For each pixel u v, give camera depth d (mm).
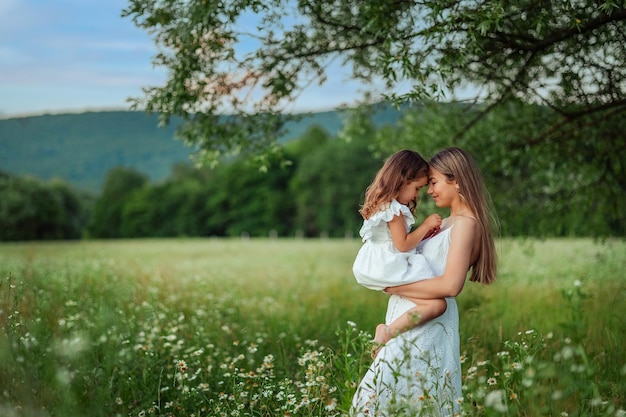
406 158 3416
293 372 4699
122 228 85562
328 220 68125
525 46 5527
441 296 3221
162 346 5062
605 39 5410
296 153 77500
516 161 8125
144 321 6035
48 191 83438
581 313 4207
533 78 6363
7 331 3744
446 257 3367
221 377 4293
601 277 9812
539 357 4090
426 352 2980
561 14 4742
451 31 4578
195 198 81938
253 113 6316
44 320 4895
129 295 7629
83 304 6762
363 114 7938
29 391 3170
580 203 8508
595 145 7422
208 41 5293
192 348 4750
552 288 9336
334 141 70750
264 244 32812
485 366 4453
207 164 6551
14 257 15781
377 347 3066
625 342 4711
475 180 3422
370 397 3000
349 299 8930
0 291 4066
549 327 5785
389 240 3371
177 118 5914
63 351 3643
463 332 5215
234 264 17641
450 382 3203
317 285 11344
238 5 4848
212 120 6227
